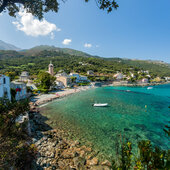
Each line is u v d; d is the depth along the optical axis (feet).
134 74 508.53
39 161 35.35
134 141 54.19
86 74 427.33
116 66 641.81
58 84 252.62
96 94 201.16
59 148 45.01
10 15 23.36
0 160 16.22
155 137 58.80
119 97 174.81
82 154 42.68
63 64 553.64
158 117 89.61
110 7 17.94
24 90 130.21
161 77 548.72
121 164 12.84
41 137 51.31
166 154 9.79
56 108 111.14
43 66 513.86
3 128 15.20
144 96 185.37
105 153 44.29
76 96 179.42
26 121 19.42
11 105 15.99
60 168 34.83
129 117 88.79
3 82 81.35
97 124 73.87
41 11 24.22
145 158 10.72
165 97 178.50
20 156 22.11
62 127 67.05
